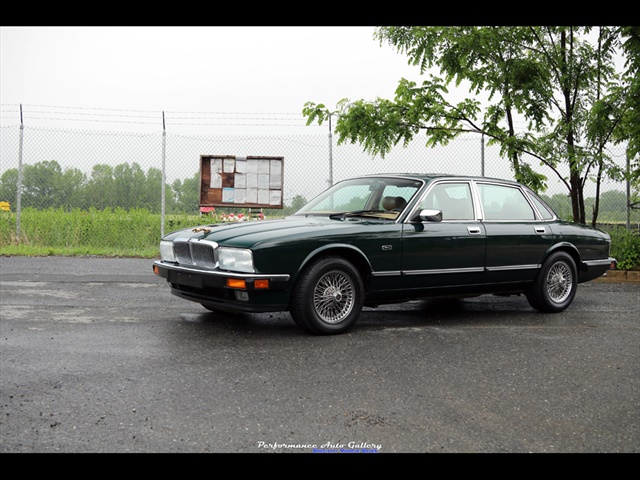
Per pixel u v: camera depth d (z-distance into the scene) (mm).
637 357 5023
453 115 11672
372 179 6797
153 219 13141
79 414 3436
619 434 3328
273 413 3518
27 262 10562
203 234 5719
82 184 13539
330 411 3568
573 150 11141
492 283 6703
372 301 5992
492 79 11383
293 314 5492
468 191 6688
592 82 11742
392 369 4477
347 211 6574
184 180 13602
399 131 11578
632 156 10820
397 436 3227
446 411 3619
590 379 4355
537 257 7012
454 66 11531
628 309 7469
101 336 5355
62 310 6539
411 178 6520
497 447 3115
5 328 5605
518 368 4598
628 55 10930
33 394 3754
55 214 13047
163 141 12805
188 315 6426
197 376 4199
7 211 13133
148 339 5273
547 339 5637
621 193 12820
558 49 11523
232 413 3502
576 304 7828
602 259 7742
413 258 6047
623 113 10664
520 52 11500
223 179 13500
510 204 7055
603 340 5648
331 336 5531
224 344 5141
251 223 5965
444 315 6859
